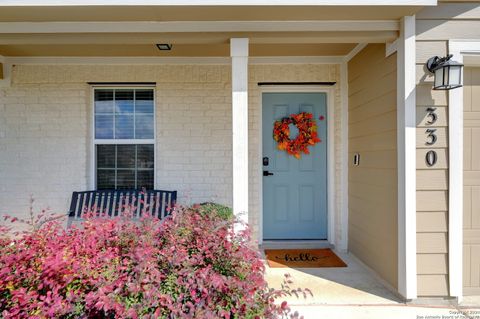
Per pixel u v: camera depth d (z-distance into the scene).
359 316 2.53
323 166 4.30
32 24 2.71
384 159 3.07
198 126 4.03
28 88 3.96
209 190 4.03
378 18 2.71
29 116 3.96
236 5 2.43
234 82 2.77
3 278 1.61
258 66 4.06
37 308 1.55
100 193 3.85
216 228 2.07
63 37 2.77
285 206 4.32
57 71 3.95
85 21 2.70
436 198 2.71
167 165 4.02
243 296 1.61
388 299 2.80
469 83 2.83
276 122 4.28
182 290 1.63
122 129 4.13
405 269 2.70
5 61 3.91
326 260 3.75
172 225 2.09
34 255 1.77
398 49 2.78
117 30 2.73
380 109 3.15
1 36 2.73
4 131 3.96
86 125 4.00
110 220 2.19
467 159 2.83
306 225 4.32
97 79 3.97
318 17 2.67
